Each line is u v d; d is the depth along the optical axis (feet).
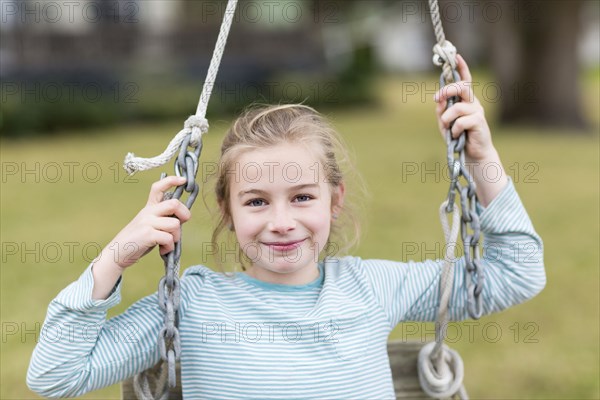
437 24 8.25
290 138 7.75
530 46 50.83
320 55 73.00
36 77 61.21
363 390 7.65
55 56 61.93
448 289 7.89
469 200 7.72
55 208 28.94
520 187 31.71
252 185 7.59
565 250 22.31
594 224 25.32
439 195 29.60
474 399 13.37
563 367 14.62
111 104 55.93
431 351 8.47
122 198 30.68
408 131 51.44
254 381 7.38
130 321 7.47
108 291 7.12
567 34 50.29
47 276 20.04
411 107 73.00
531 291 8.17
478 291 7.61
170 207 7.06
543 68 50.60
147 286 18.39
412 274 8.30
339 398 7.52
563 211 27.27
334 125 8.82
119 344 7.32
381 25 82.23
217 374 7.46
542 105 50.83
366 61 76.23
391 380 8.07
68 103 52.70
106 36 63.77
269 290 7.91
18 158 41.16
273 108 8.34
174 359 6.79
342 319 7.75
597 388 13.75
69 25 63.05
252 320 7.69
